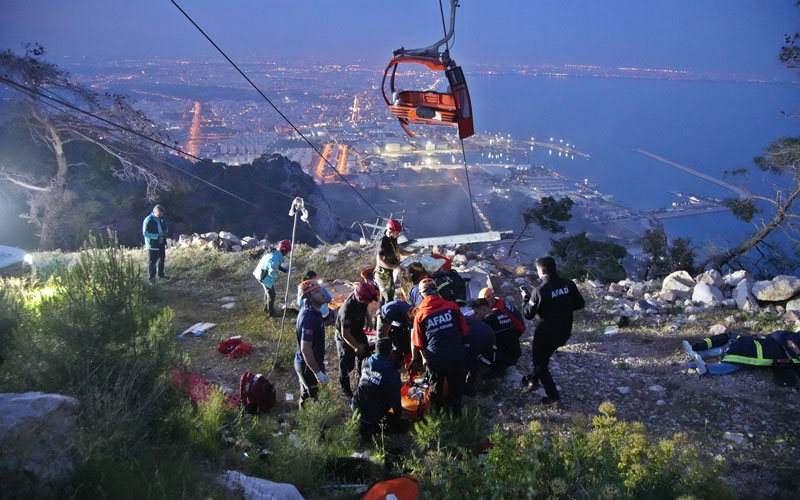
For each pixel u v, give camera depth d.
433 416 5.80
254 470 5.29
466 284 10.21
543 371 6.44
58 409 4.26
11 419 3.95
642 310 9.43
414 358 6.67
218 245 15.44
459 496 4.16
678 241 21.94
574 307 6.35
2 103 27.50
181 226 34.09
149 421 5.40
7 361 5.48
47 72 27.56
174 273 12.99
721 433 5.80
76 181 31.88
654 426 6.03
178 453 5.08
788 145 19.80
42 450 4.05
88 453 4.25
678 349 7.73
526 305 6.34
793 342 6.75
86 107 29.09
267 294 10.07
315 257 13.52
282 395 7.28
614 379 7.08
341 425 6.02
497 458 4.20
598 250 20.31
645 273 21.55
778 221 20.50
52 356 5.40
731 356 7.00
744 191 22.45
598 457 4.20
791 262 20.28
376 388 5.84
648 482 4.12
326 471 5.39
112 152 30.34
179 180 33.91
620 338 8.43
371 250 13.68
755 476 5.11
